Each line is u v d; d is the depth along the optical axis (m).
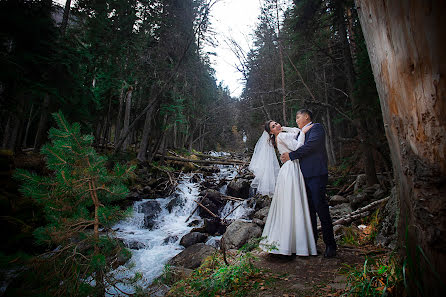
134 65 10.75
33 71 5.73
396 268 1.62
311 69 12.04
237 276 2.42
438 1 0.95
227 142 35.47
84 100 7.64
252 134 17.44
